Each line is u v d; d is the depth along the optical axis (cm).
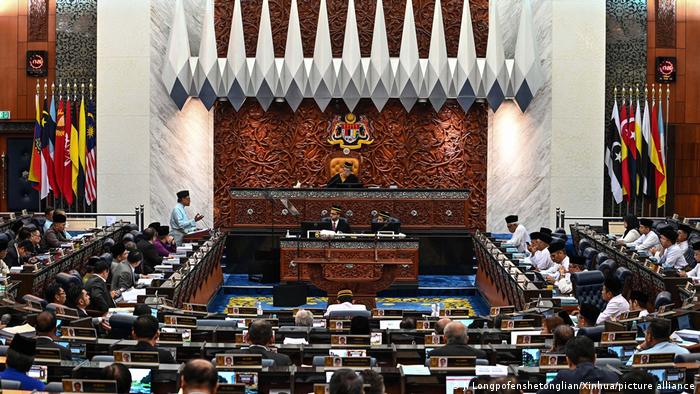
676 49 2317
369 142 2319
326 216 2123
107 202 2188
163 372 693
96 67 2306
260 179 2328
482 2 2297
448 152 2327
